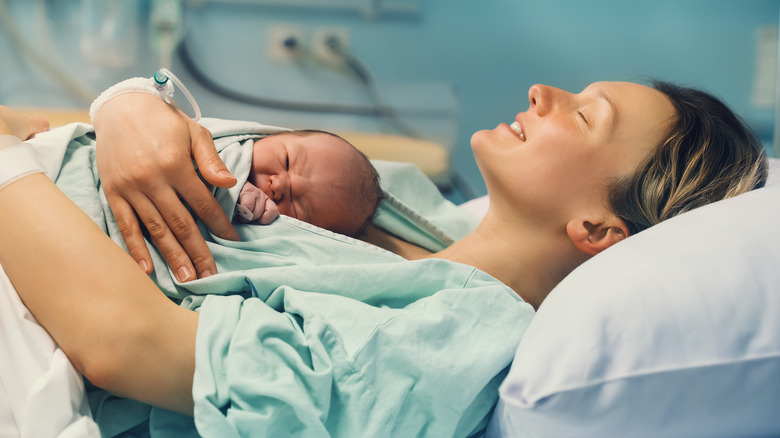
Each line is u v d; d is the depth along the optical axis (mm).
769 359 679
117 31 2467
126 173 786
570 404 665
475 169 2721
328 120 2680
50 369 657
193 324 699
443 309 774
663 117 992
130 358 647
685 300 704
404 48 2676
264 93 2645
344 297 770
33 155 754
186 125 844
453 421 731
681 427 694
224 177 794
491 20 2674
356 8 2631
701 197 949
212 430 622
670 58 2676
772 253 731
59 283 664
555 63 2701
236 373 656
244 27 2605
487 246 1009
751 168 979
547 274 1018
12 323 689
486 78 2703
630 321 697
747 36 2643
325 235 908
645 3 2652
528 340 737
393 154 2344
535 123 995
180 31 2551
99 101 893
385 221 1099
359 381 695
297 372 684
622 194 958
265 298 804
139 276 694
